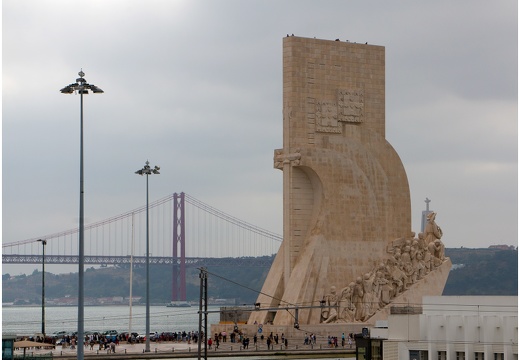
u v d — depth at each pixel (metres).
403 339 167.38
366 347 170.00
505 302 169.00
